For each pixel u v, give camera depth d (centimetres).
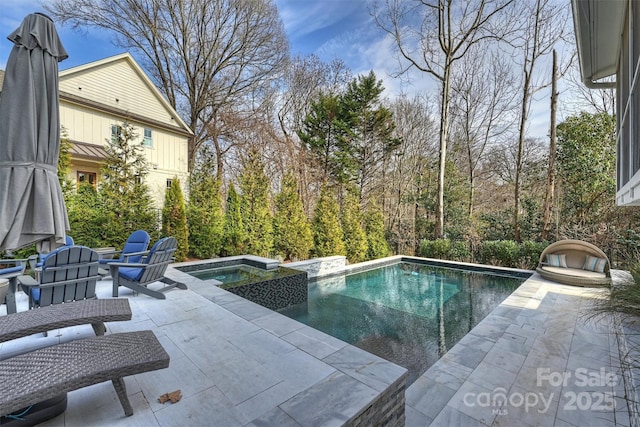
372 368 241
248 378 227
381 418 210
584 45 465
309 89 1841
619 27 414
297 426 176
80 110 1063
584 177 984
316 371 236
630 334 319
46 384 158
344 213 1193
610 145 947
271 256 1020
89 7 1329
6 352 259
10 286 324
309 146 1719
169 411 190
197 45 1627
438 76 1219
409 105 1734
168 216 840
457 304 664
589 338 393
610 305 386
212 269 756
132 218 778
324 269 911
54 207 262
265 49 1681
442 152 1205
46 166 262
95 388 214
